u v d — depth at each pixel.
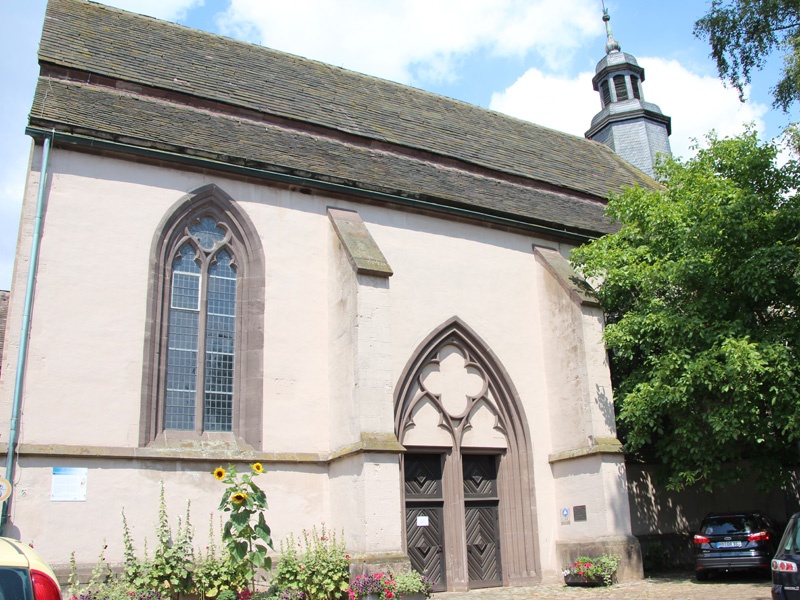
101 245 11.63
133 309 11.62
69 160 11.75
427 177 16.48
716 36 14.02
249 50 19.09
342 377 12.41
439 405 14.12
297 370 12.74
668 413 13.59
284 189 13.70
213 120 14.52
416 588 10.57
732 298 13.54
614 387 15.80
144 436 11.16
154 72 15.14
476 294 15.28
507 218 16.03
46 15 15.40
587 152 24.88
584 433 14.24
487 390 14.88
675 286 14.11
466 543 13.79
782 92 13.11
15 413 10.19
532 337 15.69
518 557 14.14
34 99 12.25
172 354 12.06
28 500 10.01
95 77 13.81
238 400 12.31
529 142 22.59
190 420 11.92
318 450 12.50
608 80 30.02
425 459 14.05
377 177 15.23
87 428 10.75
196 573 10.13
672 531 15.82
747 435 12.59
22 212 11.15
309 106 17.20
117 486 10.63
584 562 13.16
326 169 14.55
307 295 13.27
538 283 16.17
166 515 10.75
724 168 14.34
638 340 13.91
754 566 12.61
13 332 10.56
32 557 4.07
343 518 11.73
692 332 13.15
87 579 9.99
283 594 10.18
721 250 13.28
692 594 11.23
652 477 15.88
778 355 12.05
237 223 13.05
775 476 14.03
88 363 11.02
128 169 12.23
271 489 11.82
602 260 14.90
